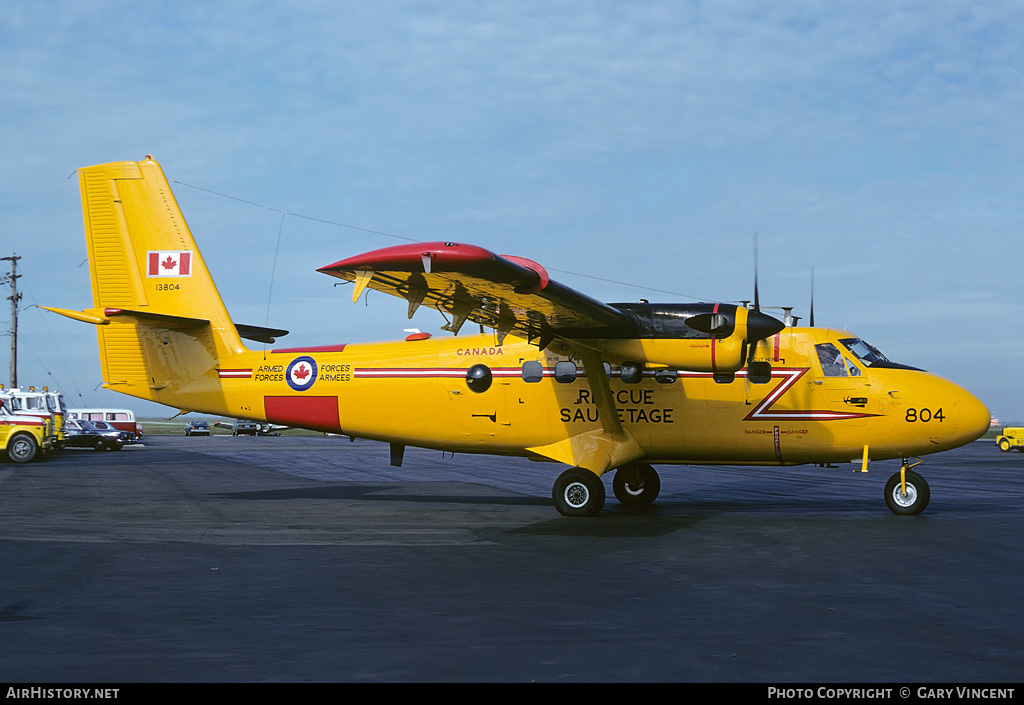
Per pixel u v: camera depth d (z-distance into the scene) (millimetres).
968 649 6395
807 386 14602
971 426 14094
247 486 20719
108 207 17031
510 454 16062
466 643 6570
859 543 11461
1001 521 13672
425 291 12359
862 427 14414
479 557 10453
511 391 15648
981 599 8086
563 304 12570
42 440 31531
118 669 5898
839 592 8406
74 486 20609
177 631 6910
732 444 14945
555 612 7586
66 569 9625
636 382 14930
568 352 15438
